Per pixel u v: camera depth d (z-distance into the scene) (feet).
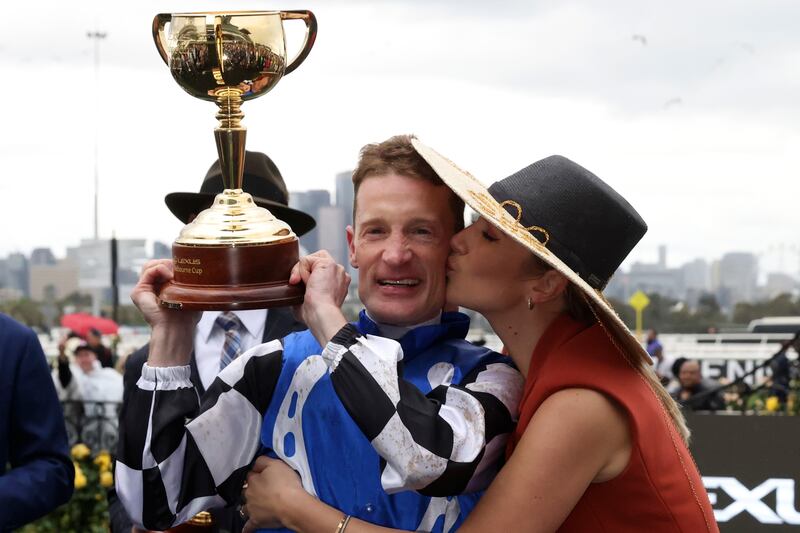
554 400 6.36
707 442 16.31
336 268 6.74
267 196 11.09
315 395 7.05
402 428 6.10
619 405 6.32
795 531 15.99
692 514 6.55
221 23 6.63
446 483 6.18
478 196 6.49
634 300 76.07
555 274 6.66
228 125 6.91
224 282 6.64
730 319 143.43
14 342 9.29
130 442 7.18
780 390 24.32
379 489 6.75
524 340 6.95
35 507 8.95
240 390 7.29
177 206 10.50
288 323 10.09
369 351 6.30
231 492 7.43
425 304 6.97
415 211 6.86
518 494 6.22
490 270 6.79
